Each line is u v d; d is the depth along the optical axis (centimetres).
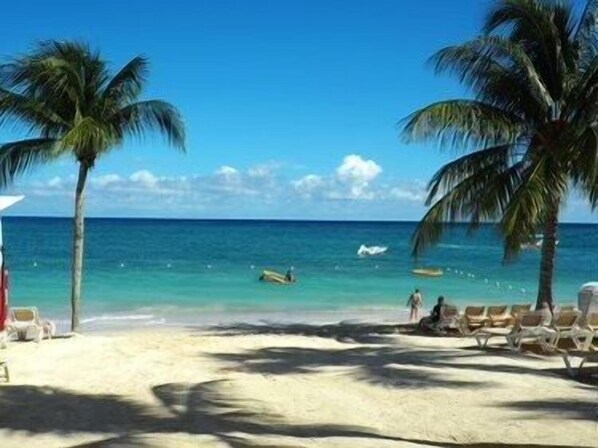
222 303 2991
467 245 8819
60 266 4694
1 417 888
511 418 896
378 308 2892
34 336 1636
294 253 6919
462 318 1891
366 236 11194
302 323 2327
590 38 1795
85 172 1889
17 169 1852
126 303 2938
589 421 881
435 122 1700
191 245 7969
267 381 1118
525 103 1806
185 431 824
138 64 1888
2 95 1764
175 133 1925
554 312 1681
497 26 1856
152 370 1220
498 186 1791
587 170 1602
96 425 855
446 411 933
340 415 912
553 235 1805
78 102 1828
